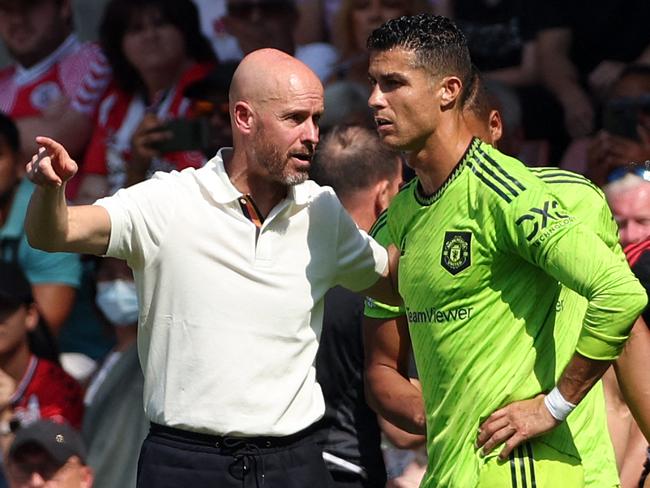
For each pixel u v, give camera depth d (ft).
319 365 63.77
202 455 54.39
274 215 54.80
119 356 80.43
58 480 72.79
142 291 54.85
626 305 50.44
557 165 88.79
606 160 78.54
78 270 88.63
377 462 64.75
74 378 81.00
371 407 63.00
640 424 57.11
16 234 88.43
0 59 100.89
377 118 53.57
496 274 52.80
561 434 53.62
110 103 93.20
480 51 91.81
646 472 63.52
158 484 54.60
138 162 84.79
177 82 90.74
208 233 54.29
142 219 53.78
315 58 91.35
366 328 62.39
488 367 53.06
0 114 89.45
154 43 90.27
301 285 55.42
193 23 91.25
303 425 55.62
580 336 51.47
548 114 89.30
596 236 51.08
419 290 54.13
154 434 55.16
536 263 51.85
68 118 94.89
